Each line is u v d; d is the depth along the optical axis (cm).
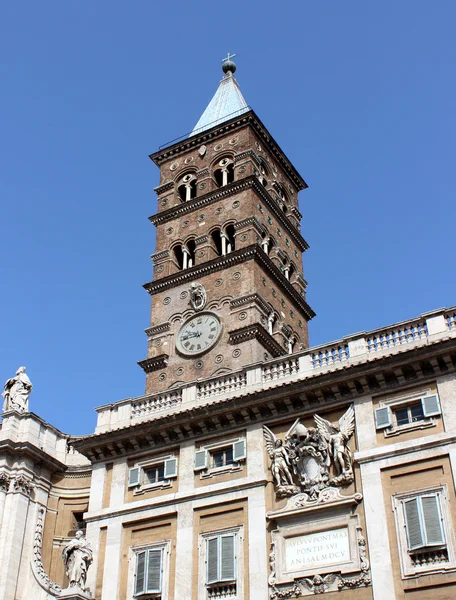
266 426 4019
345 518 3556
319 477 3722
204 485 4006
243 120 6938
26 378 4991
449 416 3566
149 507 4072
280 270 6350
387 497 3519
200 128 7538
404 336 3928
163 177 7156
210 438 4159
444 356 3678
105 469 4378
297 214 7319
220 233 6388
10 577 4181
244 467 3953
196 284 6097
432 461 3503
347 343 4050
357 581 3378
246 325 5628
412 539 3362
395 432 3666
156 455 4281
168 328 6053
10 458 4572
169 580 3809
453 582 3197
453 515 3341
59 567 4472
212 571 3709
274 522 3719
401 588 3278
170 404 4419
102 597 3906
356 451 3706
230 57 8344
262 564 3619
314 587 3459
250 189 6431
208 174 6831
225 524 3831
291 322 6303
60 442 4900
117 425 4472
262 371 4234
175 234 6638
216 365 5622
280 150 7306
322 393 3925
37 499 4566
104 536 4128
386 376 3800
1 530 4322
